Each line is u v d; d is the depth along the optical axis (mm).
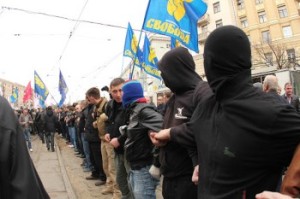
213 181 1852
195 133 2074
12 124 1953
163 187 2865
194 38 4938
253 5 43500
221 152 1806
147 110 3658
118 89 4832
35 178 1987
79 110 12234
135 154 3711
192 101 2615
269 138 1663
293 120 1643
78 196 6945
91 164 9281
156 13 5133
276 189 1755
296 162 1546
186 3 5020
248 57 1837
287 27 41250
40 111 20062
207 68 1934
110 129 5012
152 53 9109
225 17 43969
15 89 34750
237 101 1770
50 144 16781
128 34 8438
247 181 1729
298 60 36156
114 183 6172
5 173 1853
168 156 2703
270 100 1726
